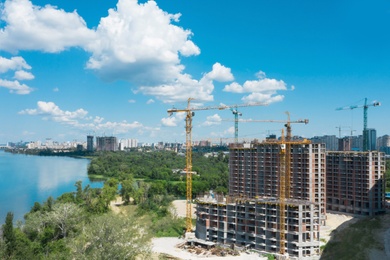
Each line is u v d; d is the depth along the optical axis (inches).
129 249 6707.7
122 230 6968.5
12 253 6609.3
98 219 7057.1
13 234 6983.3
